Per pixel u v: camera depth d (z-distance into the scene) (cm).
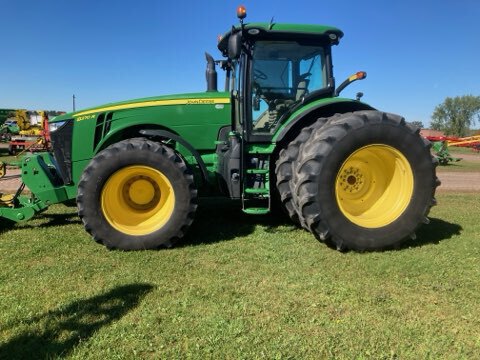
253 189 528
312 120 540
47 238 523
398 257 451
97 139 546
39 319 318
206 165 573
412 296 359
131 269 420
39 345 285
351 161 484
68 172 552
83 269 418
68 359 270
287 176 504
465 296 359
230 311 330
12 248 483
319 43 553
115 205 495
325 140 460
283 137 526
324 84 559
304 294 362
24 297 354
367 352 278
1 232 550
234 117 566
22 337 293
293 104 549
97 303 343
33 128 1892
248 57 536
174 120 559
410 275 402
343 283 383
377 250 472
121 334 296
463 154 2836
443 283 384
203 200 761
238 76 548
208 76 652
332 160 457
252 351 278
